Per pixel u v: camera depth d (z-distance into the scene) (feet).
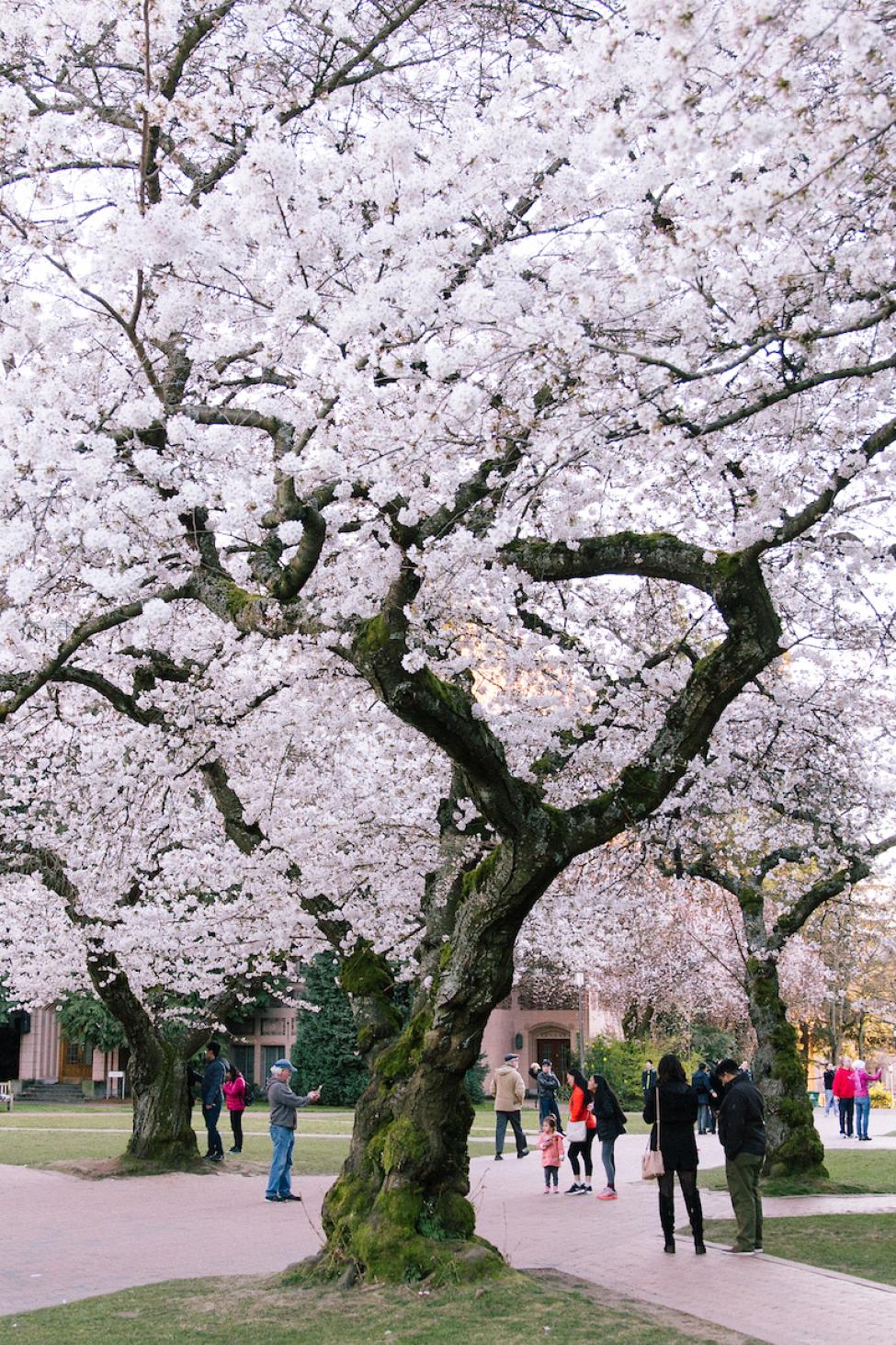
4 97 20.21
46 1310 25.46
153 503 19.93
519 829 25.26
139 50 20.51
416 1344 20.76
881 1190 45.37
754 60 14.43
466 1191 27.02
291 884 37.37
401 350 20.36
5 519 22.34
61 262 20.01
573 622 36.55
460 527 22.36
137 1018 53.31
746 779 43.06
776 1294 25.49
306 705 33.37
